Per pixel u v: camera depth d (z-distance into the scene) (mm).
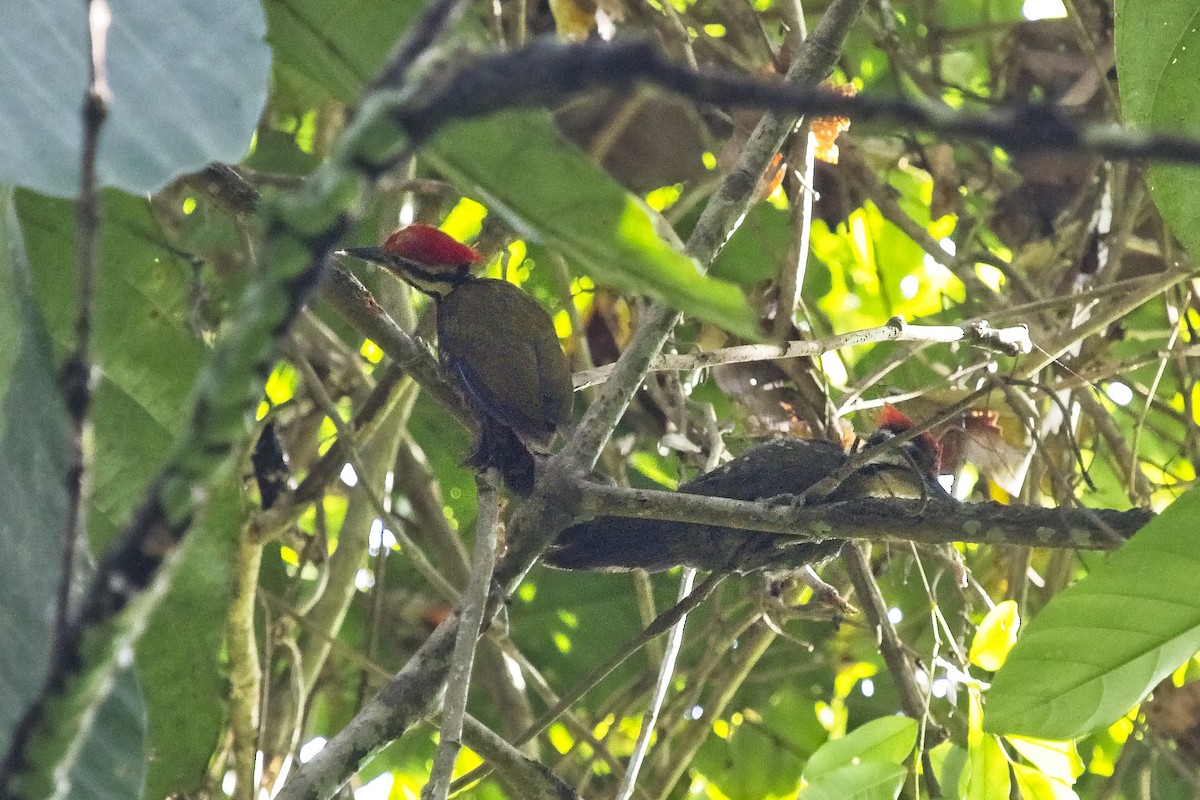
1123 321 12812
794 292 9766
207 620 6902
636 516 7633
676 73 2238
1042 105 2164
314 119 12805
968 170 12680
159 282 6738
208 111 3969
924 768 9453
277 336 2619
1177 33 6266
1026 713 7410
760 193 9828
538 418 9047
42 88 3746
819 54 7871
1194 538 6434
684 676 13242
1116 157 2156
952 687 10234
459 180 4125
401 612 13094
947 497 9938
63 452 4520
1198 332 13008
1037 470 11609
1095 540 6836
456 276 10219
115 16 3996
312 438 11672
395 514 12883
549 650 13367
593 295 12383
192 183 7684
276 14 5148
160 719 7074
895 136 12852
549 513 7676
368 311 8711
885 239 14008
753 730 13203
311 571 12719
